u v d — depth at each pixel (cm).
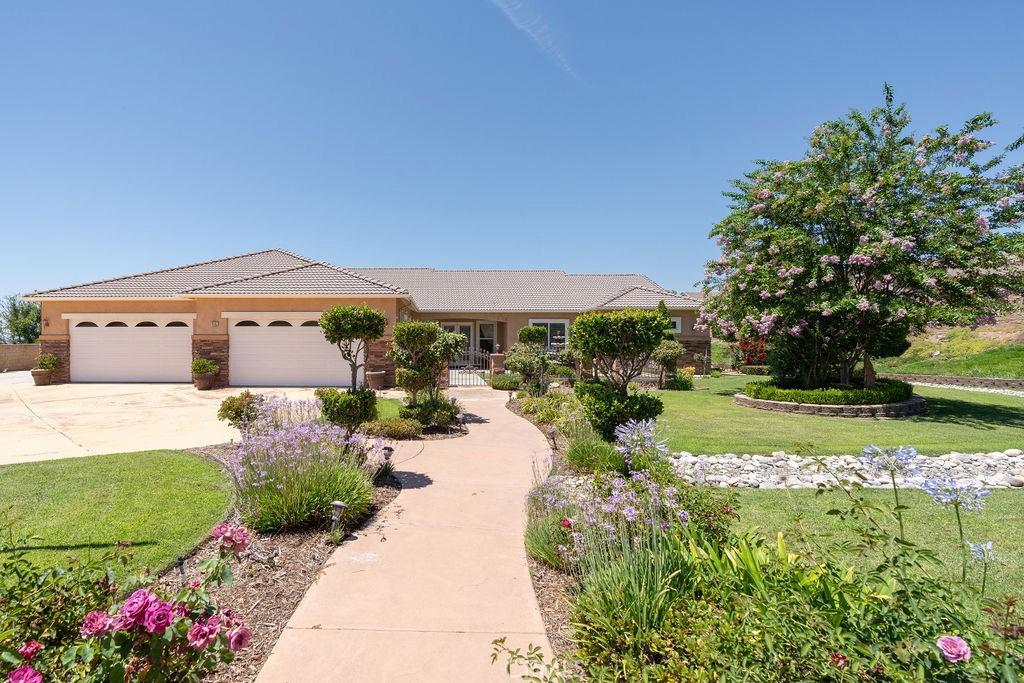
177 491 605
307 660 306
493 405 1403
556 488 505
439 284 3111
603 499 446
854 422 1230
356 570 426
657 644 275
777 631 225
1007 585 402
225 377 1812
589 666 278
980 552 277
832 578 271
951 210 1341
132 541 457
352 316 804
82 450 838
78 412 1270
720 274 1686
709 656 246
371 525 528
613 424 819
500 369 2019
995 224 1334
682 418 1273
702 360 2686
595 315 846
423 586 401
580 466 738
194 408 1338
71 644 226
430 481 688
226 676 289
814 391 1407
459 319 2853
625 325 823
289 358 1823
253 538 477
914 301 1441
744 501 624
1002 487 709
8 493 593
